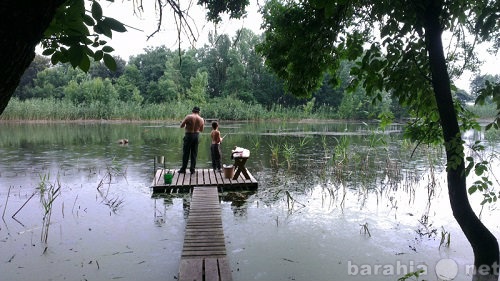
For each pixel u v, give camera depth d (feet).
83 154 49.90
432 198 27.48
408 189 30.35
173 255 17.12
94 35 5.96
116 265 16.02
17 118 126.62
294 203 26.09
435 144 12.08
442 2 9.11
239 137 75.05
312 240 19.03
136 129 97.35
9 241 18.80
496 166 38.91
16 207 24.79
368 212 23.98
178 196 28.22
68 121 133.80
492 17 8.54
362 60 10.91
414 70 10.57
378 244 18.51
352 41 11.69
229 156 48.55
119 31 5.84
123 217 22.90
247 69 214.48
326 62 12.64
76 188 30.60
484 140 59.52
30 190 29.60
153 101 193.06
